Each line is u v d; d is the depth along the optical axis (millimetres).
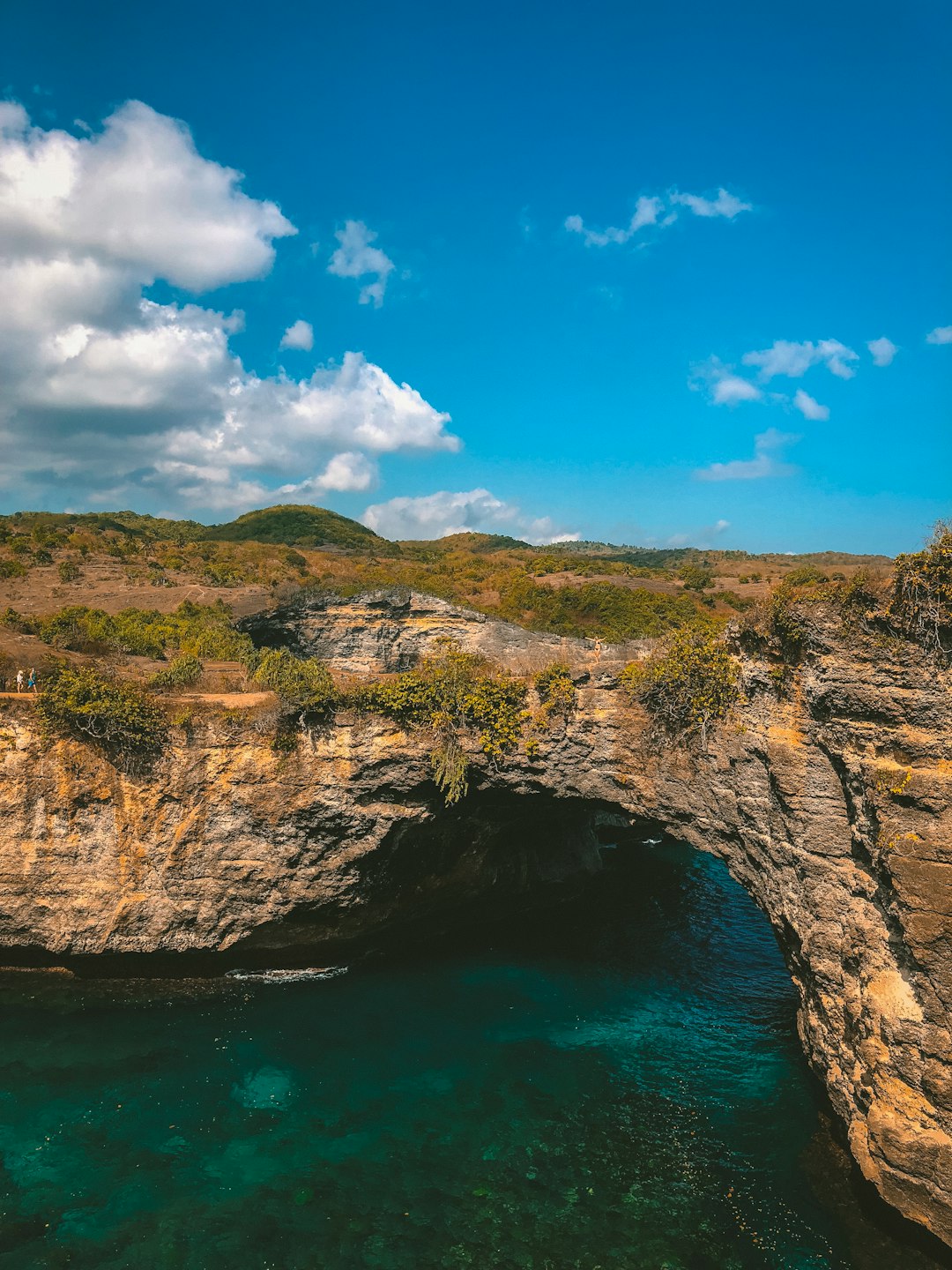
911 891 17531
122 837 28172
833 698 19812
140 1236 18984
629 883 41688
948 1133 17109
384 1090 24453
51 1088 23984
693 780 25344
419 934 34125
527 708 28109
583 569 101125
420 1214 19875
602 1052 26609
